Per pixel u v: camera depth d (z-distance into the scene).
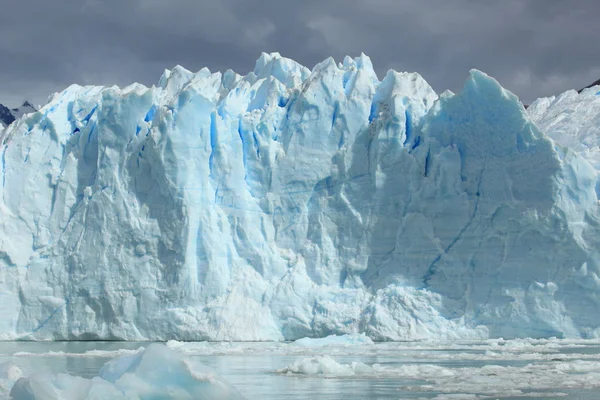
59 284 57.81
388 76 61.09
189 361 22.95
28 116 61.66
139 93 58.97
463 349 44.69
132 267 56.53
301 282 56.38
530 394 26.78
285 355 42.22
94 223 57.88
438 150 56.66
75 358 41.16
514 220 53.09
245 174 59.44
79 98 63.19
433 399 25.41
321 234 57.94
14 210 59.69
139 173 57.91
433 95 62.97
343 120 59.62
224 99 60.38
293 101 61.44
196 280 55.78
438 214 55.41
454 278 54.22
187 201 56.28
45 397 20.97
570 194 52.06
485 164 54.94
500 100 54.88
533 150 53.31
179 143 56.66
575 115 68.81
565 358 38.59
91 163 60.81
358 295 55.72
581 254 51.34
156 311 55.62
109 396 21.31
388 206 57.06
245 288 56.00
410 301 53.72
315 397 26.17
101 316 56.72
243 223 57.91
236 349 44.97
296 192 59.16
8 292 57.97
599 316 50.75
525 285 52.31
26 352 44.97
